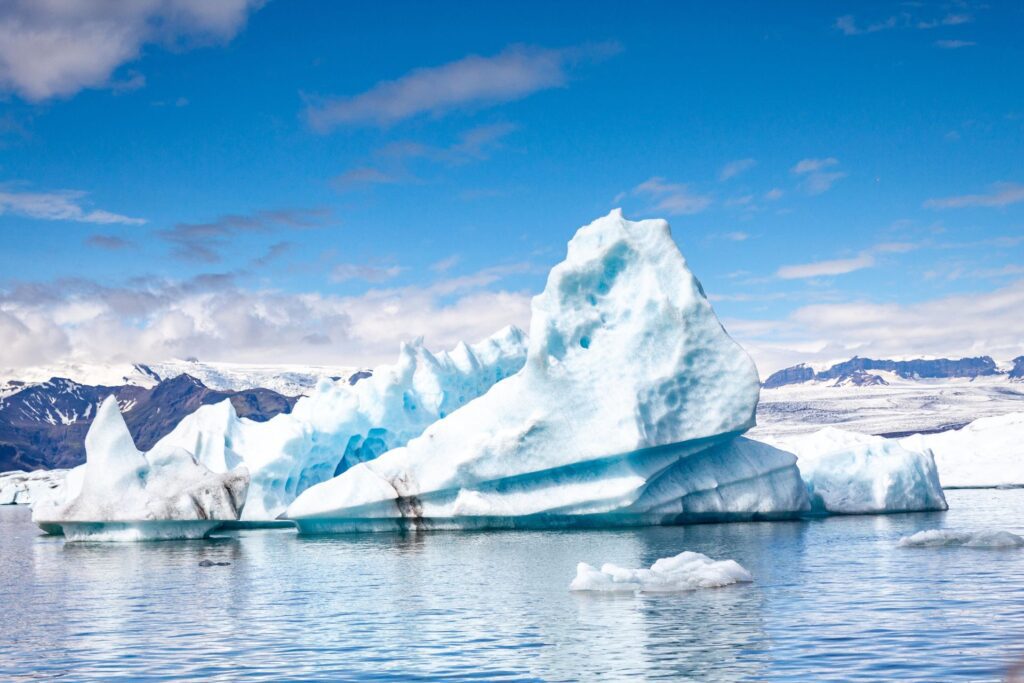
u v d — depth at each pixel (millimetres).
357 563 28391
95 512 41594
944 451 82875
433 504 40062
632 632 15672
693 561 21812
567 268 39844
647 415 38188
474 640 15570
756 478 40531
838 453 46031
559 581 22500
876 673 12531
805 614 16797
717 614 17031
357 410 53188
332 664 14219
